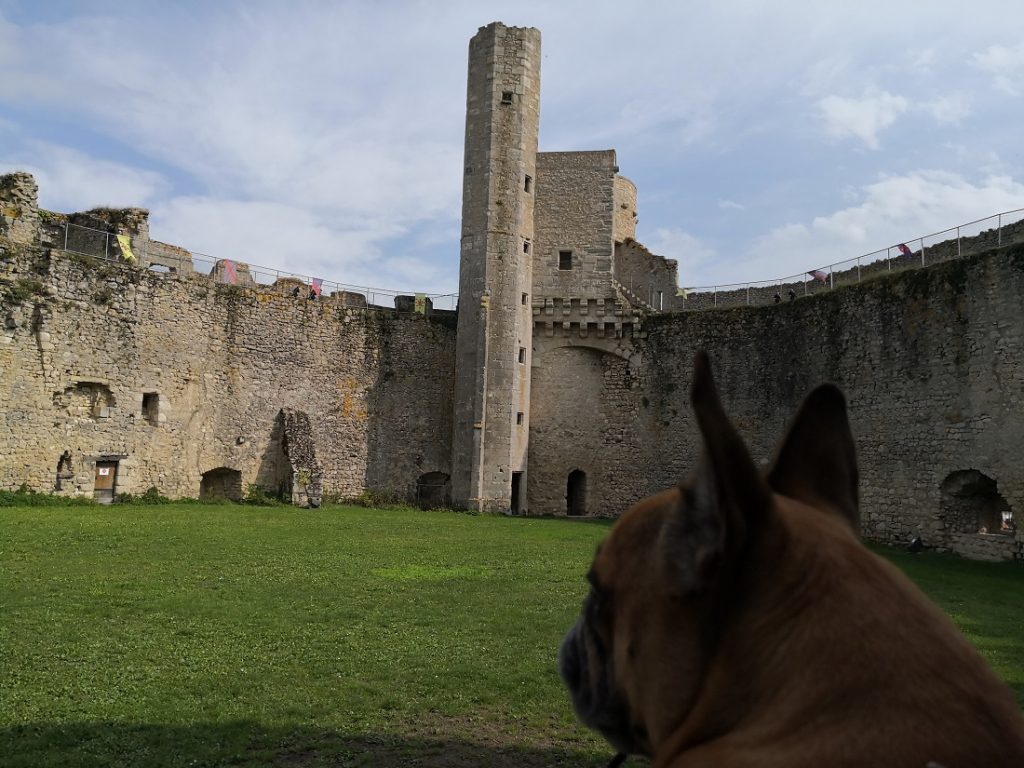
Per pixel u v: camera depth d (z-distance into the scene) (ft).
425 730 22.97
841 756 3.97
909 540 78.74
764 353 97.91
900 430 80.74
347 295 113.19
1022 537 67.87
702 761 4.29
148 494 89.61
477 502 104.01
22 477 79.66
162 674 26.55
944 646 4.40
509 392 106.93
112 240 92.53
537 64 113.29
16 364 79.61
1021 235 76.02
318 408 106.73
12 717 22.22
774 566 4.67
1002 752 3.92
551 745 22.18
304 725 22.82
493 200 108.68
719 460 4.58
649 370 110.42
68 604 35.24
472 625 34.91
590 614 5.80
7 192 81.92
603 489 111.24
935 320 77.92
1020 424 69.10
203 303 96.63
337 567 48.49
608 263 114.52
